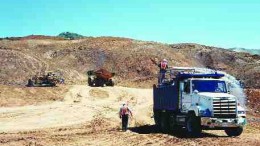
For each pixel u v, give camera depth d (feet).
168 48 440.45
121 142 71.87
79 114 123.54
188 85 79.20
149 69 361.30
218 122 73.77
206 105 74.69
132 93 211.61
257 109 131.23
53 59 409.08
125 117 89.15
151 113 132.77
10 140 73.36
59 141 72.95
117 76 353.10
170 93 85.51
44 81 220.84
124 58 384.27
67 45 449.06
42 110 131.95
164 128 88.63
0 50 361.51
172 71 90.84
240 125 74.59
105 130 90.17
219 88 78.69
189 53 480.64
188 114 78.07
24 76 318.65
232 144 65.87
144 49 408.87
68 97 180.96
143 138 76.13
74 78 318.65
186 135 79.82
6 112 124.36
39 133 83.82
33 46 455.22
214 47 506.48
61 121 106.22
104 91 213.05
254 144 65.92
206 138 73.92
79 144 69.72
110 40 446.19
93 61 393.50
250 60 462.60
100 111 133.59
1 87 176.45
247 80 345.72
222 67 446.60
